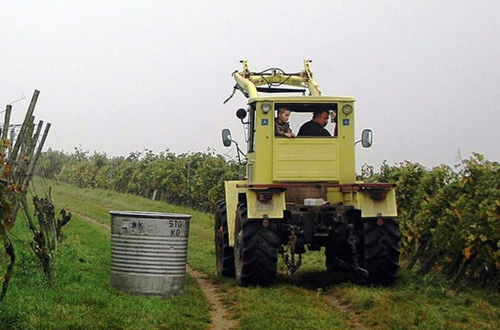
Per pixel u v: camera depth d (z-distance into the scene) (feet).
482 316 29.94
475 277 37.11
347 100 39.70
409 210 50.44
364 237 37.58
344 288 36.32
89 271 38.01
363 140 40.11
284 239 39.83
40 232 32.04
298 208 38.09
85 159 171.94
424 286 36.37
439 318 28.76
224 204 45.44
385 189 37.52
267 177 39.55
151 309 28.81
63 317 26.11
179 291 32.96
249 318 29.01
